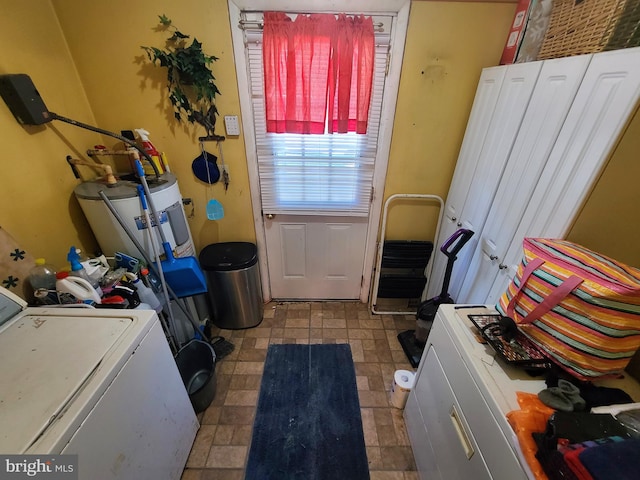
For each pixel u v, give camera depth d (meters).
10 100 1.12
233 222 1.99
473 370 0.85
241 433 1.44
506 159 1.27
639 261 0.98
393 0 1.37
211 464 1.32
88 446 0.72
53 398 0.71
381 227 2.02
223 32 1.43
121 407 0.84
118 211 1.36
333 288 2.34
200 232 2.01
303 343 1.99
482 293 1.43
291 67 1.46
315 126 1.61
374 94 1.60
